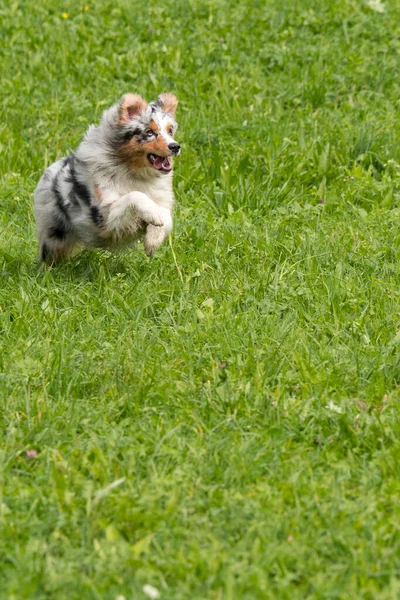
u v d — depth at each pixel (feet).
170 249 32.30
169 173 30.73
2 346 25.93
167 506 18.88
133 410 22.95
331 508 19.01
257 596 16.71
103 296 29.22
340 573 17.46
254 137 41.24
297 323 27.61
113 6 56.90
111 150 29.48
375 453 21.16
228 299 28.66
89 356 25.07
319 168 38.96
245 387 23.61
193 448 21.07
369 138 40.57
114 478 20.16
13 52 51.19
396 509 19.06
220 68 49.29
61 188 30.55
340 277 29.96
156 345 26.03
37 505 19.19
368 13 55.83
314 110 45.93
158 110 29.58
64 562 17.61
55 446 21.45
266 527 18.51
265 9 55.57
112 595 16.61
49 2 57.21
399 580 17.22
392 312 27.99
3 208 37.06
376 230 33.91
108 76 48.62
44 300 28.96
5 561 17.75
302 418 22.52
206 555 17.51
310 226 34.68
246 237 33.19
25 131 43.47
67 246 31.83
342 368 24.85
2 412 22.79
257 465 20.61
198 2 56.85
